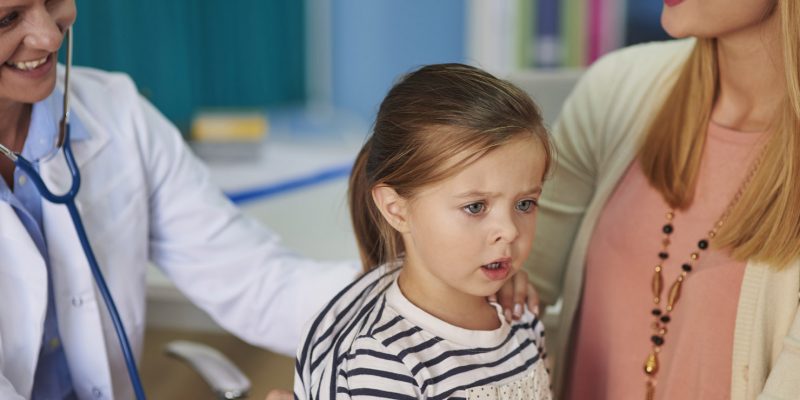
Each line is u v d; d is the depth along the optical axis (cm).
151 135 143
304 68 465
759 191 109
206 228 146
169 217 145
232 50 407
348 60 462
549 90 216
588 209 131
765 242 107
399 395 96
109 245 134
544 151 100
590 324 128
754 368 107
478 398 100
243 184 238
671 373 116
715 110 121
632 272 122
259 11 421
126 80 144
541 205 138
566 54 409
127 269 137
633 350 122
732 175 116
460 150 95
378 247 119
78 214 122
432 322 101
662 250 119
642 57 135
